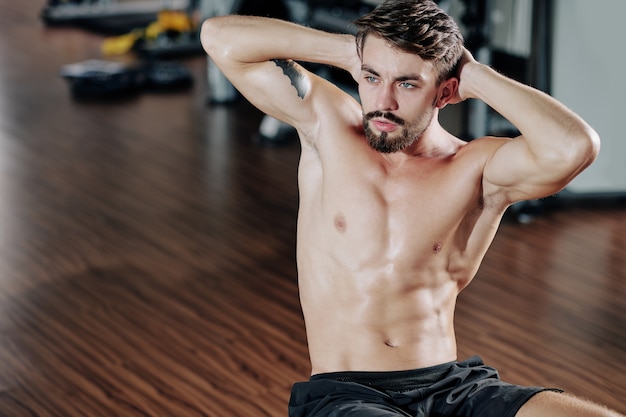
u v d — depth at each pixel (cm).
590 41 397
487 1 417
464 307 328
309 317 194
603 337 309
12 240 377
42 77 596
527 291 340
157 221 397
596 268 360
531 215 405
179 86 586
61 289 338
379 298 187
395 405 185
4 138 491
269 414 263
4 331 309
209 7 543
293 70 192
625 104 404
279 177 449
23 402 270
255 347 301
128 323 315
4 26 713
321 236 191
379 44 174
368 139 182
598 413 175
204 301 332
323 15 504
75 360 292
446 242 187
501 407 182
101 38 686
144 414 263
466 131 447
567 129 167
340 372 189
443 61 176
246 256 368
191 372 286
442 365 190
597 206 420
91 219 398
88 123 518
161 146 486
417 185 186
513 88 173
